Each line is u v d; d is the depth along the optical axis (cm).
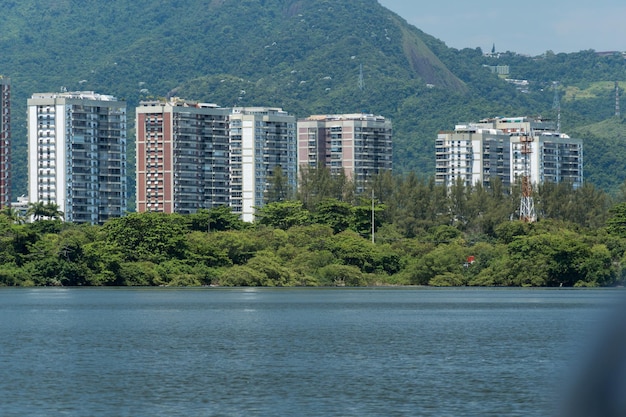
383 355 17600
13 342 19562
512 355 17612
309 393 13475
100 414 12069
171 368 15838
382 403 12738
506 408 12412
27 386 13988
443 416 11994
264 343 19538
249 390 13712
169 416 11956
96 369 15700
